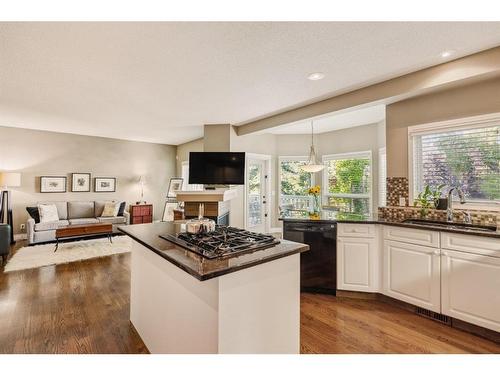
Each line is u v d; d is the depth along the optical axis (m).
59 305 2.60
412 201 3.01
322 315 2.44
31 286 3.06
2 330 2.14
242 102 3.55
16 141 5.36
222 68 2.51
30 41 2.03
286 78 2.74
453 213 2.62
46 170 5.71
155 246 1.58
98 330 2.17
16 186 5.16
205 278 1.10
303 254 3.00
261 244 1.59
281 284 1.54
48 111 4.03
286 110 3.93
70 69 2.53
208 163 4.45
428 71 2.52
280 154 6.21
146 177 7.20
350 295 2.85
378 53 2.23
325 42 2.05
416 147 3.03
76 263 3.92
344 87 3.00
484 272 2.02
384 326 2.24
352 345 1.97
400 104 3.08
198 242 1.60
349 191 5.51
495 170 2.50
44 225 4.91
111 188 6.60
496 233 1.98
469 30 1.89
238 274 1.30
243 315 1.33
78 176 6.10
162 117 4.38
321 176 5.97
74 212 5.73
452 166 2.78
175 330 1.57
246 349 1.35
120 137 6.50
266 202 6.09
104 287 3.06
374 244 2.73
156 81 2.82
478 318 2.04
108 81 2.82
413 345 1.97
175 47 2.12
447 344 1.98
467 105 2.56
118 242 5.23
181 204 6.58
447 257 2.21
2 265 3.76
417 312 2.46
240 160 4.42
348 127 5.45
